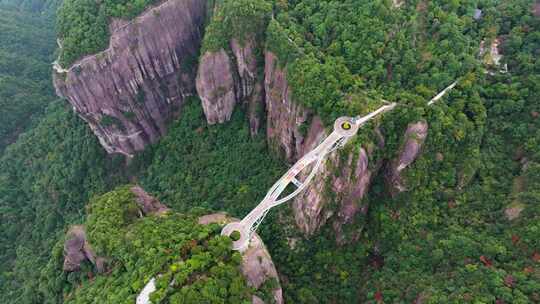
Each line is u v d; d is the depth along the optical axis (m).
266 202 70.31
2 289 89.00
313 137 76.94
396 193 75.00
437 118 69.81
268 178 87.44
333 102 73.62
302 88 75.88
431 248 68.38
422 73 75.38
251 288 58.50
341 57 77.81
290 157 86.69
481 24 80.06
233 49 90.25
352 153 69.69
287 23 85.19
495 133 73.38
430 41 78.19
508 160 71.38
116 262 63.47
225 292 54.16
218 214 71.19
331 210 75.00
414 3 80.75
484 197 70.25
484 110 71.94
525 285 55.75
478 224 67.88
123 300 54.56
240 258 59.53
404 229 73.06
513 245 61.81
